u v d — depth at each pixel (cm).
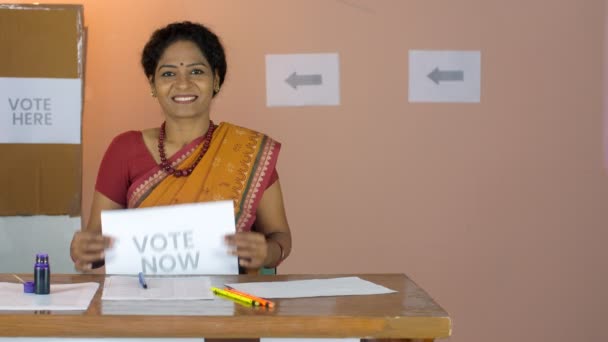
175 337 191
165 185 287
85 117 429
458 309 444
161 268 252
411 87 436
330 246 439
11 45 374
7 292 215
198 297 213
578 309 445
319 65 433
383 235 441
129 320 190
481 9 437
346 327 193
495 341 443
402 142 438
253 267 259
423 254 442
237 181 291
